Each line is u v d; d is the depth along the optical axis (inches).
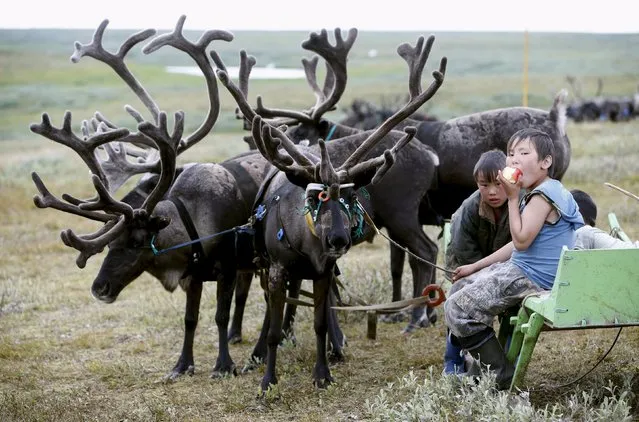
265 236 266.7
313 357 299.0
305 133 357.1
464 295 219.6
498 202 226.5
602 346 283.0
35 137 1638.8
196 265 289.7
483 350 220.2
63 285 458.3
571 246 213.9
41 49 4667.8
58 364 320.5
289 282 312.0
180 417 251.9
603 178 705.0
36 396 279.1
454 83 2721.5
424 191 331.9
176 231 284.2
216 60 305.4
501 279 215.9
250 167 304.2
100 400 273.7
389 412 221.0
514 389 215.9
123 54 310.7
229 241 289.7
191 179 291.9
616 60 3885.3
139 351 333.4
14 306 414.0
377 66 3678.6
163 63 4424.2
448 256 249.8
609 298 202.1
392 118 261.3
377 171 243.0
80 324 381.4
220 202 289.1
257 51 4965.6
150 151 320.8
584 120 1611.7
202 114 1908.2
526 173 212.7
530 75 3129.9
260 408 254.2
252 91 2487.7
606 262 200.1
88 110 2113.7
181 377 293.4
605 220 506.9
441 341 315.3
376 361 295.6
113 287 279.9
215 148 1179.3
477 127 356.8
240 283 332.2
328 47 347.6
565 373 259.9
